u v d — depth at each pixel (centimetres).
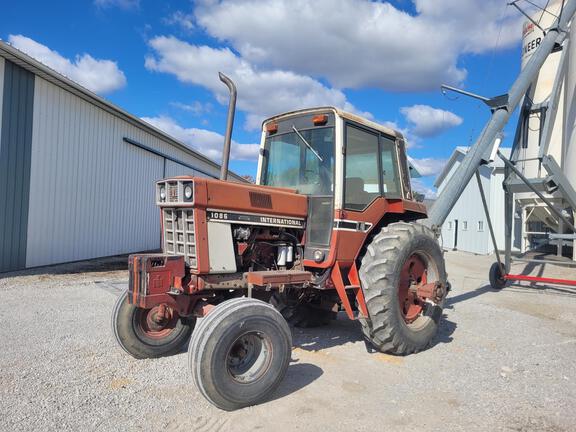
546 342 541
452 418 332
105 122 1282
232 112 467
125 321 428
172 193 397
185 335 464
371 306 450
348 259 455
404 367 441
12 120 953
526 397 372
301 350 487
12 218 964
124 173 1404
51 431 295
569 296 884
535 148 1274
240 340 345
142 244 1548
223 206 392
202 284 384
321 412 338
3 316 588
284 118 510
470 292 924
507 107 782
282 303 539
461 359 470
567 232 1373
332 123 459
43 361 424
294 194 455
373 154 504
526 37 1452
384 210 508
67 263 1135
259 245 434
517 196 1424
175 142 1717
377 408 347
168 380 390
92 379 386
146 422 313
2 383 370
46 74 999
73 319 582
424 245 499
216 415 327
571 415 339
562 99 1274
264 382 346
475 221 2205
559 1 1340
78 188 1171
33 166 1015
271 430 308
